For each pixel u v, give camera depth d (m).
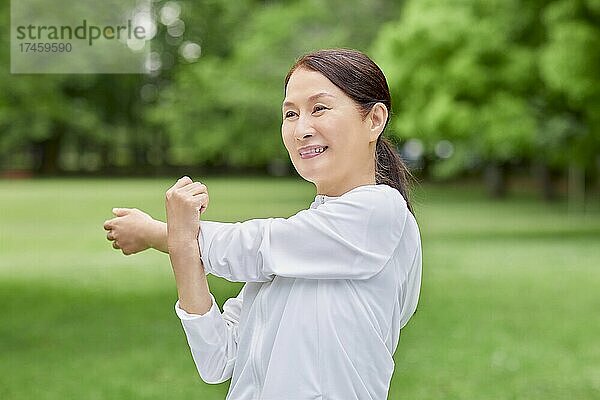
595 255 17.22
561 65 19.06
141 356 8.62
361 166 2.35
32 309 11.41
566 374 7.97
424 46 20.59
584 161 24.16
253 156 43.78
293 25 34.19
